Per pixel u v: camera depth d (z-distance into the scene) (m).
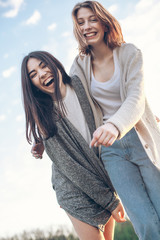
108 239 2.97
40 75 2.68
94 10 2.69
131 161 2.62
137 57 2.64
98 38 2.73
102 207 2.81
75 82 2.82
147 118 2.72
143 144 2.55
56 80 2.68
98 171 2.80
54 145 2.78
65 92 2.79
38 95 2.80
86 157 2.80
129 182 2.55
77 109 2.81
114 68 2.75
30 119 2.80
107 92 2.76
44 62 2.70
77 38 2.80
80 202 2.78
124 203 2.55
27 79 2.74
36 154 3.15
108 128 2.20
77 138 2.78
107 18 2.70
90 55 2.83
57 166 2.84
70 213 2.82
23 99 2.79
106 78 2.78
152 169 2.58
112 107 2.79
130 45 2.71
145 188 2.59
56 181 2.93
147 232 2.38
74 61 2.96
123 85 2.65
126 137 2.60
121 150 2.63
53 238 5.30
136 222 2.45
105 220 2.80
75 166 2.74
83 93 2.82
